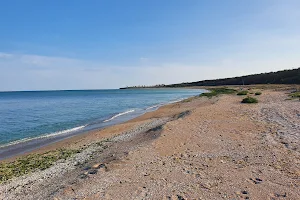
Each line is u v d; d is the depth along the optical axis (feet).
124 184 19.81
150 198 17.26
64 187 20.25
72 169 26.61
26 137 52.44
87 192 18.63
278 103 77.15
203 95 156.56
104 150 34.12
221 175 20.90
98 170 23.25
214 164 23.80
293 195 16.80
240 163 23.70
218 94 157.17
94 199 17.46
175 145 31.27
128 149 31.53
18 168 29.14
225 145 30.40
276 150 27.20
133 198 17.37
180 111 78.79
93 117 85.15
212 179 20.15
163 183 19.74
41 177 25.02
